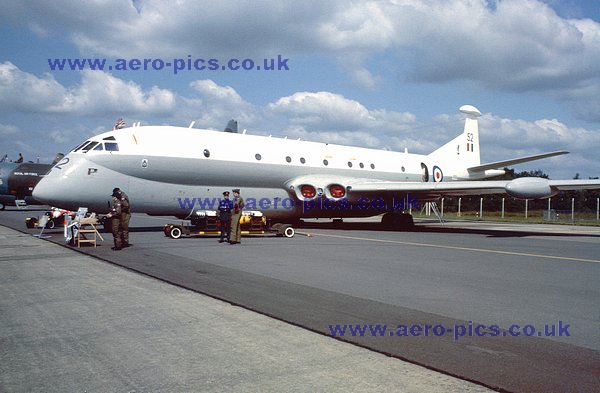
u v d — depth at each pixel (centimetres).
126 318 562
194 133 1808
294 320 556
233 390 362
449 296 720
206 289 727
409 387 371
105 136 1633
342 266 1005
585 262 1149
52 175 1566
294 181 2002
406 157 2586
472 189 1919
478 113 3023
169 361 422
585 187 1738
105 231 1706
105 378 383
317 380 383
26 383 372
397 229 2283
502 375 396
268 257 1125
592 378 393
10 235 1634
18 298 666
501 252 1339
